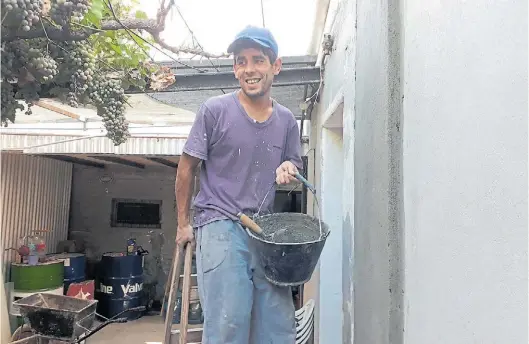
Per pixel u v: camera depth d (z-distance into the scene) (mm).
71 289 6305
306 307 3764
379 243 1665
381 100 1668
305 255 1698
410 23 1479
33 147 4914
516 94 833
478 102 986
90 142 5051
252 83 1927
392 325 1515
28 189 6309
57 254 6762
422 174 1341
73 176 7793
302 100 4949
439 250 1196
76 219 7789
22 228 6168
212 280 1847
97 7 1984
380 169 1665
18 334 4461
